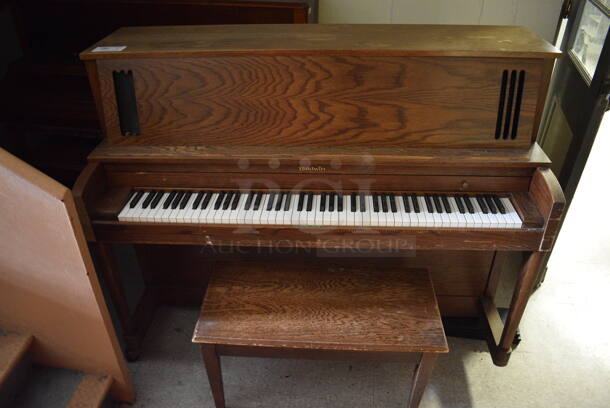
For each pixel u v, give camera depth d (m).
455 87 1.66
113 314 2.33
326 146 1.74
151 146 1.77
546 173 1.64
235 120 1.73
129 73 1.70
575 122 2.00
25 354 1.77
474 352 2.16
